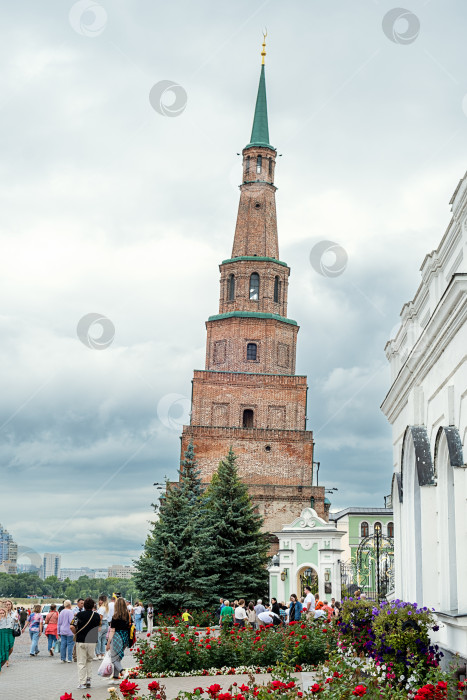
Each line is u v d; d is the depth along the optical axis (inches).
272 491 2378.2
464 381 519.2
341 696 406.3
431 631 614.9
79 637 677.3
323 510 2375.7
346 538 2598.4
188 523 1766.7
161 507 1791.3
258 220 2797.7
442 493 624.1
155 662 757.9
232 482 1914.4
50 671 818.8
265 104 2923.2
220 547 1825.8
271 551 2304.4
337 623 690.2
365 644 569.6
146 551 1829.5
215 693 397.7
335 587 1494.8
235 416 2566.4
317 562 1534.2
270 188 2844.5
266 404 2581.2
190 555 1743.4
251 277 2741.1
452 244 583.2
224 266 2755.9
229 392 2581.2
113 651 692.1
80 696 605.6
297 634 765.3
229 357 2652.6
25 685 688.4
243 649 780.6
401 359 847.1
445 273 626.2
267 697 412.8
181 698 418.3
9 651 651.5
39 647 1282.0
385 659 523.2
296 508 2372.0
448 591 606.5
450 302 515.2
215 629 1298.0
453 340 551.2
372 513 2613.2
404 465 765.3
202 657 767.7
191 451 2193.7
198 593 1739.7
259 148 2854.3
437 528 626.5
